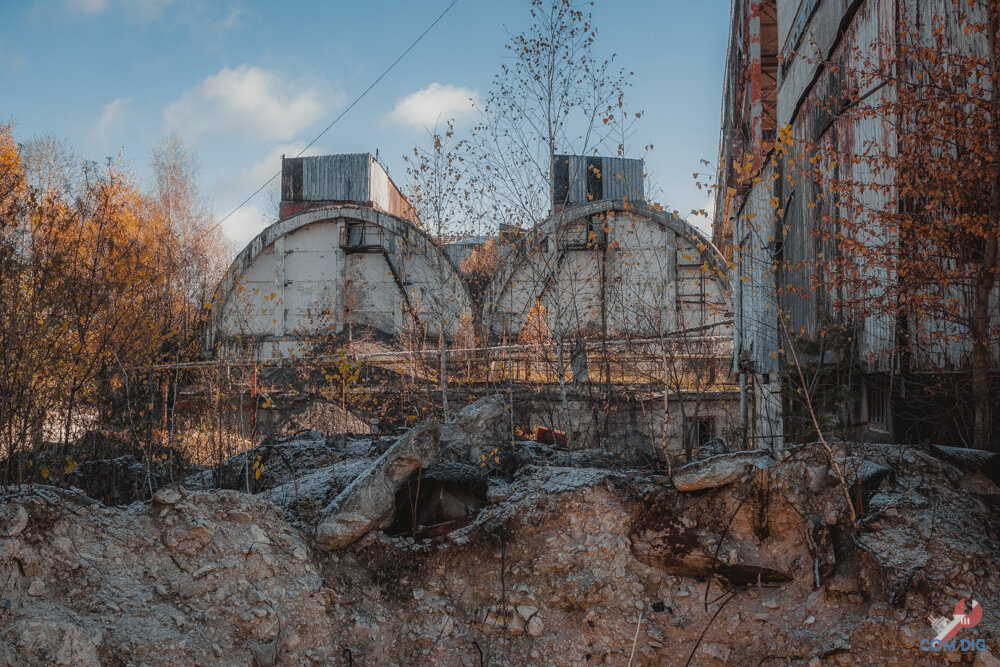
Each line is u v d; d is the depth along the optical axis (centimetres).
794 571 579
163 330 913
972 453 630
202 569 539
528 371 1591
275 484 853
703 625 566
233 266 2375
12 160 703
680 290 2020
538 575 608
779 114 1334
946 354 693
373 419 1399
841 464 609
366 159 2777
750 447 1145
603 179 2509
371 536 638
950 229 670
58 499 532
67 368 709
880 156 730
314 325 2356
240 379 1265
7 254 657
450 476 673
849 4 868
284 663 521
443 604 596
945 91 665
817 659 500
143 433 847
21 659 411
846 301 800
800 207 1103
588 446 1139
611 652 555
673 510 627
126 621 481
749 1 1494
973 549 538
